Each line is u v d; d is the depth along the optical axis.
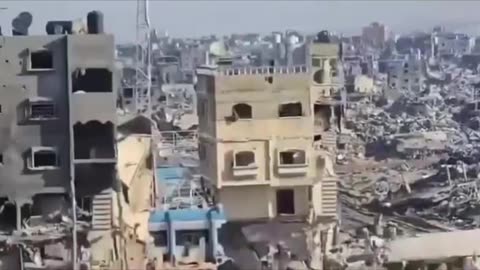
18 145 80.50
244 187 86.25
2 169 80.50
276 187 86.38
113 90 81.06
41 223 80.62
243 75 86.50
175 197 94.75
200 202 91.62
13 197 80.50
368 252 87.88
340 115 125.50
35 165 80.62
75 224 79.81
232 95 86.25
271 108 86.56
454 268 88.44
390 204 112.94
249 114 86.56
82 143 81.00
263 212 86.38
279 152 86.25
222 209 82.88
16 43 80.38
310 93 87.69
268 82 86.56
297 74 86.81
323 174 87.88
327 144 99.19
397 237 95.44
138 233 81.25
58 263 79.19
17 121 80.50
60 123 80.62
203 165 92.94
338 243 89.69
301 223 86.50
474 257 88.75
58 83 80.62
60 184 80.62
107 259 80.44
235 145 86.25
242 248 85.62
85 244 80.44
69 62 80.31
